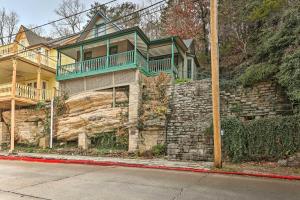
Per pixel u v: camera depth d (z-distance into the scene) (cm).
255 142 1136
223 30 2325
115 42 1950
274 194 638
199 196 608
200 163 1151
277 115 1221
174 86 1573
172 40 1880
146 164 1117
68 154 1548
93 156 1452
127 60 1719
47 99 1948
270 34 1501
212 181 789
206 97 1444
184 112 1469
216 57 999
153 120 1477
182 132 1370
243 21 2161
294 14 1277
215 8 1017
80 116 1678
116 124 1582
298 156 1027
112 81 1731
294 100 1140
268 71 1278
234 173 919
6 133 1989
